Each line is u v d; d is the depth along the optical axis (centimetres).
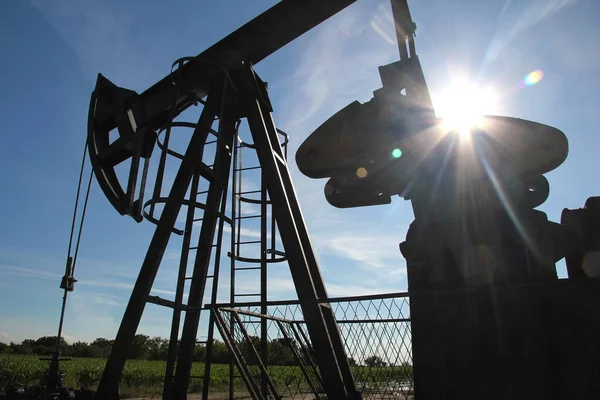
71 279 727
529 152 476
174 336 666
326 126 573
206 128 756
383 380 678
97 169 802
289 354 786
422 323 435
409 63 562
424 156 507
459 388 405
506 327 406
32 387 720
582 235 435
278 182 674
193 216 745
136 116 823
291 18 782
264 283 787
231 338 530
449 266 452
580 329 385
